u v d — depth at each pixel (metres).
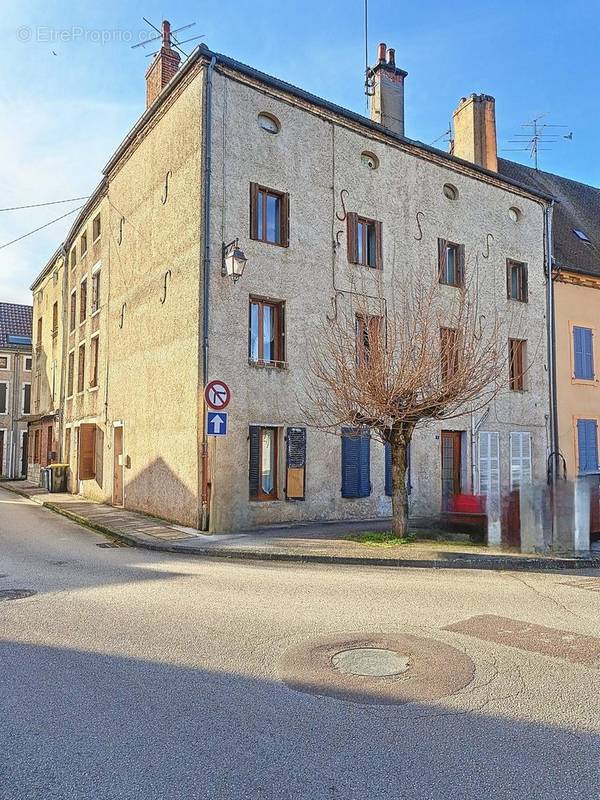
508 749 3.83
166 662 5.31
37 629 6.25
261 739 3.95
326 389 13.65
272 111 15.34
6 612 6.90
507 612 7.04
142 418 17.00
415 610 7.09
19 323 42.31
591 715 4.31
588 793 3.36
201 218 14.12
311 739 3.95
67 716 4.26
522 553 10.76
